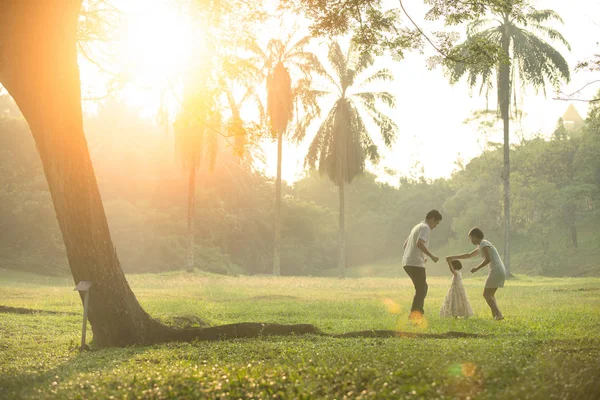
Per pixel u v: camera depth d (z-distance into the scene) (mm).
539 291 25312
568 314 13609
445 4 11133
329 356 6605
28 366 7430
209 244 63031
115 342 9562
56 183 9430
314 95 47156
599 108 25359
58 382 5883
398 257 86562
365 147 49125
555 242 70500
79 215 9430
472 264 70750
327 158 48438
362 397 4414
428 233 12633
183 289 27141
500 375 4996
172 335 9852
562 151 67250
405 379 4930
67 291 24250
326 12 11391
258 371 5629
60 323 12828
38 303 18141
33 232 50812
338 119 48031
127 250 56094
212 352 7652
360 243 88500
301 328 10258
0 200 51062
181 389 4922
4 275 43094
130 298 9773
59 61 9211
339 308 16719
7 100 72062
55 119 9289
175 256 59000
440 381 4727
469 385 4645
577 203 67812
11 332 11070
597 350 6613
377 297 22094
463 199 78375
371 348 7309
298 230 76000
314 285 33625
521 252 71562
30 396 5277
